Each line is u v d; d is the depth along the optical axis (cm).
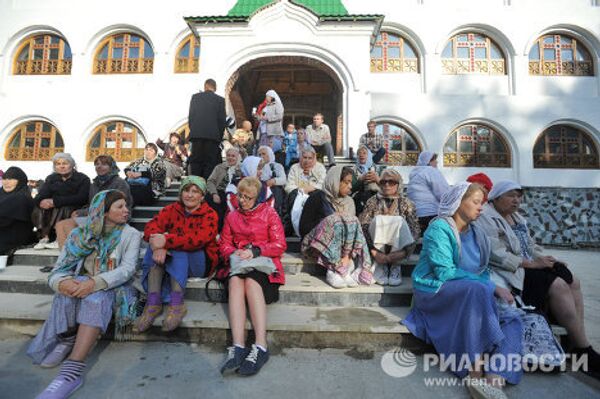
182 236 287
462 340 231
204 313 288
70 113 1147
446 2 1147
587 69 1147
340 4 958
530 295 279
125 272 253
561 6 1130
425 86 1138
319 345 268
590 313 359
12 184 418
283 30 899
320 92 1333
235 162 470
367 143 802
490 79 1146
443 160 1129
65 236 378
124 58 1184
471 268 265
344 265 326
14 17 1179
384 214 356
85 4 1170
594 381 233
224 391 212
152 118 1138
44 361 236
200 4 1152
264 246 289
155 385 218
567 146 1137
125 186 448
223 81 901
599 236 1065
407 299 317
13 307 303
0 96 1162
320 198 371
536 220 1078
